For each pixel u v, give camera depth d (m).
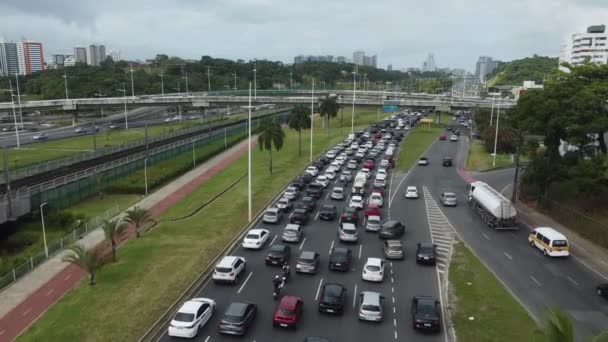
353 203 67.25
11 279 44.50
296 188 73.81
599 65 74.25
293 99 176.50
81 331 34.06
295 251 50.62
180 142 115.44
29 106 170.12
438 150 117.81
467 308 37.91
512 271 46.00
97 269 41.94
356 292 41.00
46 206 67.06
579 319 36.81
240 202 69.62
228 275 41.88
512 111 80.25
